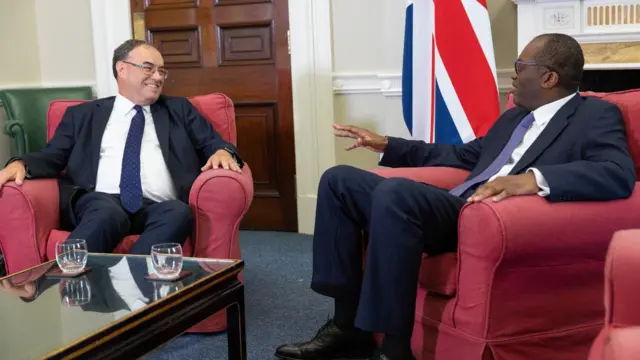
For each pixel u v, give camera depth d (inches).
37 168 91.9
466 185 78.4
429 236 68.9
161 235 84.6
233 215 87.8
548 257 62.3
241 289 66.1
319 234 76.0
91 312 55.8
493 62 114.7
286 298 104.1
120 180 95.7
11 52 147.8
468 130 114.4
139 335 53.8
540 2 114.0
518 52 117.4
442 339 68.3
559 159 71.9
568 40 74.9
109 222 85.6
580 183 62.5
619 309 43.8
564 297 64.8
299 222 147.9
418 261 66.7
